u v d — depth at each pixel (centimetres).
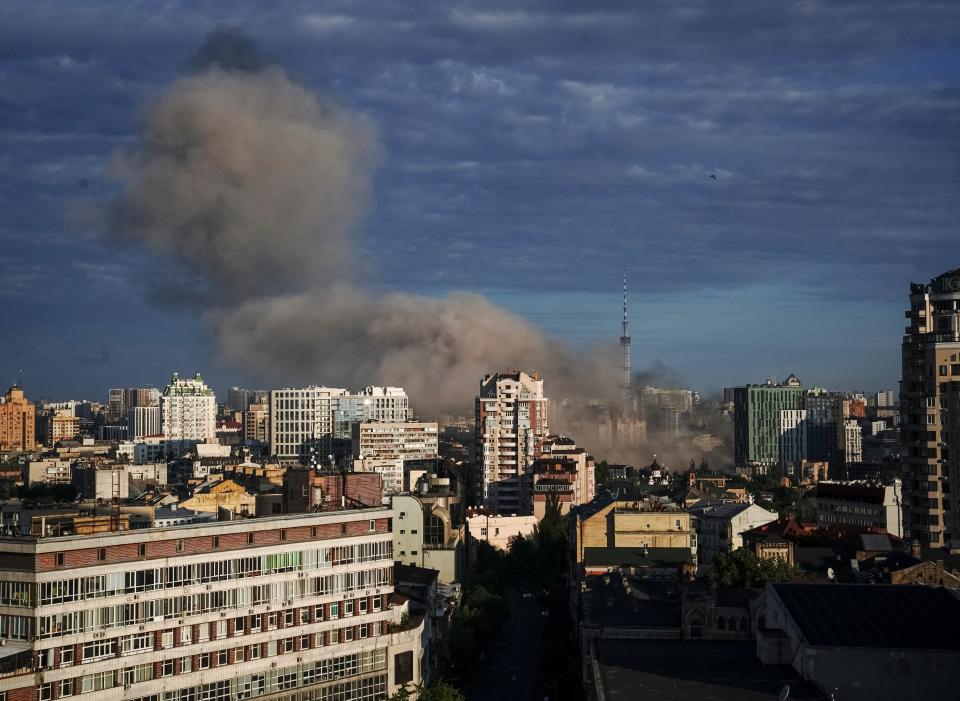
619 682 18462
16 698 19150
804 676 18112
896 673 17762
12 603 19875
